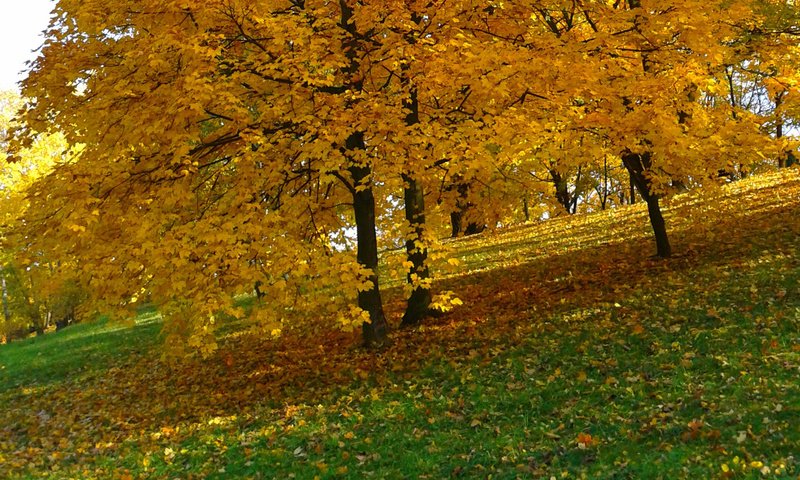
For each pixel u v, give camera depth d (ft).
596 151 27.48
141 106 25.48
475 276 48.67
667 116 27.12
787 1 37.55
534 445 20.54
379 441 23.39
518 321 33.73
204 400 33.19
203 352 24.04
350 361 32.91
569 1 32.89
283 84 29.66
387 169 25.46
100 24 25.99
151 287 25.23
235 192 27.58
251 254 24.84
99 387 41.60
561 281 40.50
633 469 17.56
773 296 27.76
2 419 38.19
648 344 26.27
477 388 26.17
